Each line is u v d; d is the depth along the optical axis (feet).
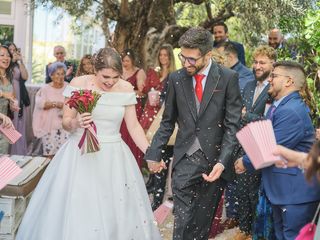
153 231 14.70
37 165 16.97
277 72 13.48
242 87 19.47
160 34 26.66
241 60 23.49
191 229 14.19
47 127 25.91
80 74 23.98
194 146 13.97
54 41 34.81
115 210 13.92
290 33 23.53
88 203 13.65
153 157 14.33
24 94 26.35
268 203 14.38
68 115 14.47
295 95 13.39
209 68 13.97
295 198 12.92
